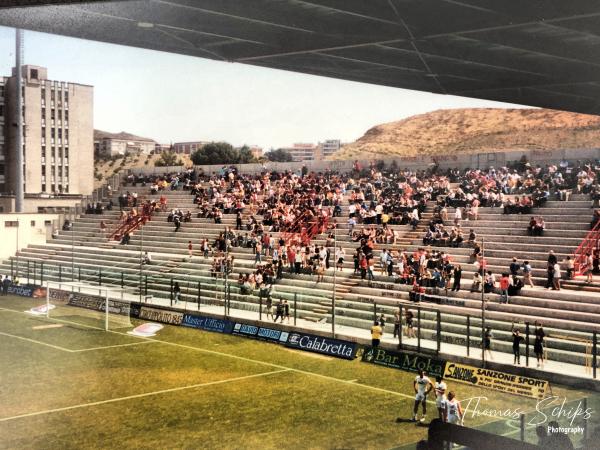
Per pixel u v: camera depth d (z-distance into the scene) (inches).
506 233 2005.4
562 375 1306.6
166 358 1633.9
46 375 1475.1
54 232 3403.1
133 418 1182.9
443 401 1097.4
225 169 3326.8
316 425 1138.0
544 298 1632.6
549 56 695.1
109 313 2284.7
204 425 1143.0
